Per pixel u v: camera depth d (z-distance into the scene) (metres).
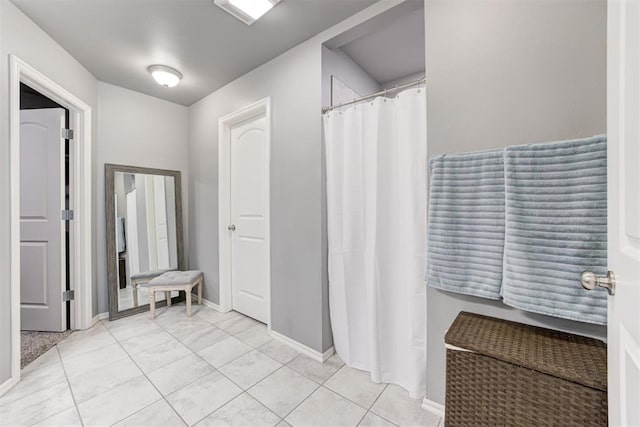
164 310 2.95
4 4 1.60
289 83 2.16
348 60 2.29
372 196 1.78
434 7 1.42
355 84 2.38
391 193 1.73
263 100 2.36
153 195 3.05
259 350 2.11
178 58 2.29
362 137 1.82
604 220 0.98
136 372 1.81
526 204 1.12
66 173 2.42
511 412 0.97
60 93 2.12
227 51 2.18
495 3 1.25
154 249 3.04
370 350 1.75
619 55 0.62
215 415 1.44
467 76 1.32
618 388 0.63
